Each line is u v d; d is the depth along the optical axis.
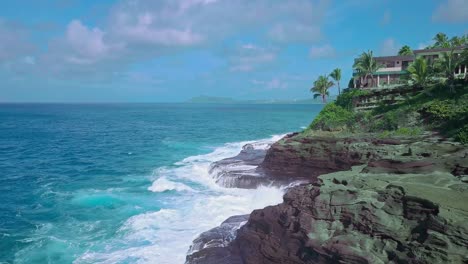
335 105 43.16
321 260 12.70
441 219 11.27
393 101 37.91
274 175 29.23
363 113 38.16
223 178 29.55
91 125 95.62
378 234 12.40
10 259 17.58
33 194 28.17
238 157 38.16
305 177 28.25
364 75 53.25
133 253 17.80
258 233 15.98
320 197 14.57
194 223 21.39
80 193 28.20
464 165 17.20
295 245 13.97
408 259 10.99
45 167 38.72
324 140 29.80
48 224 21.81
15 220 22.55
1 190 29.38
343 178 16.67
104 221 22.09
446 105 30.50
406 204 12.91
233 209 23.69
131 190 28.73
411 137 27.97
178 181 31.14
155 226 21.02
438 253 10.54
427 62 40.47
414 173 17.77
